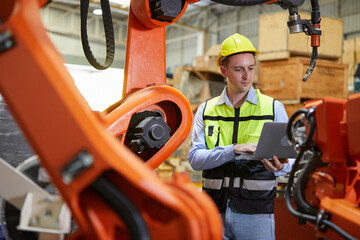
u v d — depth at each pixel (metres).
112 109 1.96
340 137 1.30
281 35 5.36
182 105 2.00
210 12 14.38
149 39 2.11
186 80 5.95
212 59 6.38
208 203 0.98
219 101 2.24
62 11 11.87
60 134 0.87
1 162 1.27
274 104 2.19
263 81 5.61
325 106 1.30
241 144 2.04
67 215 1.18
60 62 0.93
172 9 1.95
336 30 5.32
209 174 2.19
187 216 0.89
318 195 1.34
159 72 2.13
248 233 2.09
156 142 1.91
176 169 5.45
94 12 8.38
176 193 0.96
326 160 1.33
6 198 1.26
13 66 0.88
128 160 0.90
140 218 0.91
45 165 0.88
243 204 2.11
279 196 2.73
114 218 0.92
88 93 7.43
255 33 13.22
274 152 1.92
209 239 0.94
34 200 1.21
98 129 0.89
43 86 0.87
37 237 1.39
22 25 0.88
